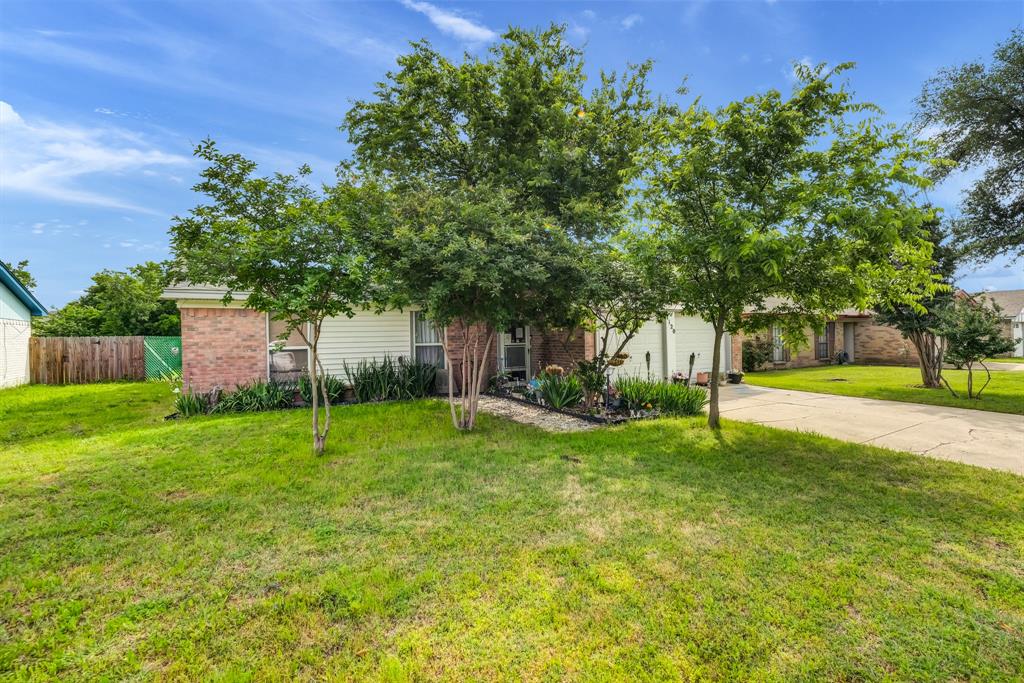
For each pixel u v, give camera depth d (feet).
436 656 8.07
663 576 10.35
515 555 11.36
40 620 9.11
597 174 41.68
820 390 41.68
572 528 12.82
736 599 9.53
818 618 8.93
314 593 9.87
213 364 33.91
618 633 8.56
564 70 44.32
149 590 10.09
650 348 46.19
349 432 24.53
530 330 44.19
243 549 11.83
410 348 39.75
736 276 18.54
